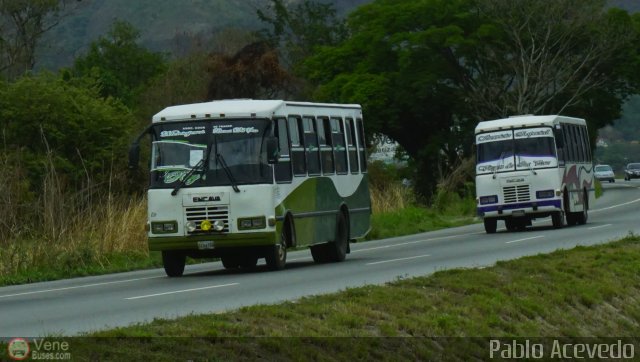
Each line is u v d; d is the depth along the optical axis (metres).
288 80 162.25
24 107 91.56
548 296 38.59
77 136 91.88
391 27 167.12
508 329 34.03
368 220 63.22
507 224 87.62
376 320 31.02
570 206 83.19
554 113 165.62
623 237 62.53
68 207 60.91
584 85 164.62
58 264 56.72
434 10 163.50
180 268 52.22
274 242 50.59
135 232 62.72
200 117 51.38
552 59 158.00
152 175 51.25
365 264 53.50
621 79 167.38
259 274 49.50
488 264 48.78
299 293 39.41
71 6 195.00
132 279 51.19
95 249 59.31
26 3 187.25
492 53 159.00
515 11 152.50
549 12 151.62
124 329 26.70
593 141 172.62
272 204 50.59
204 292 41.22
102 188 68.25
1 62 187.00
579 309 39.09
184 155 51.09
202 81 159.62
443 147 164.38
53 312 36.47
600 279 43.38
